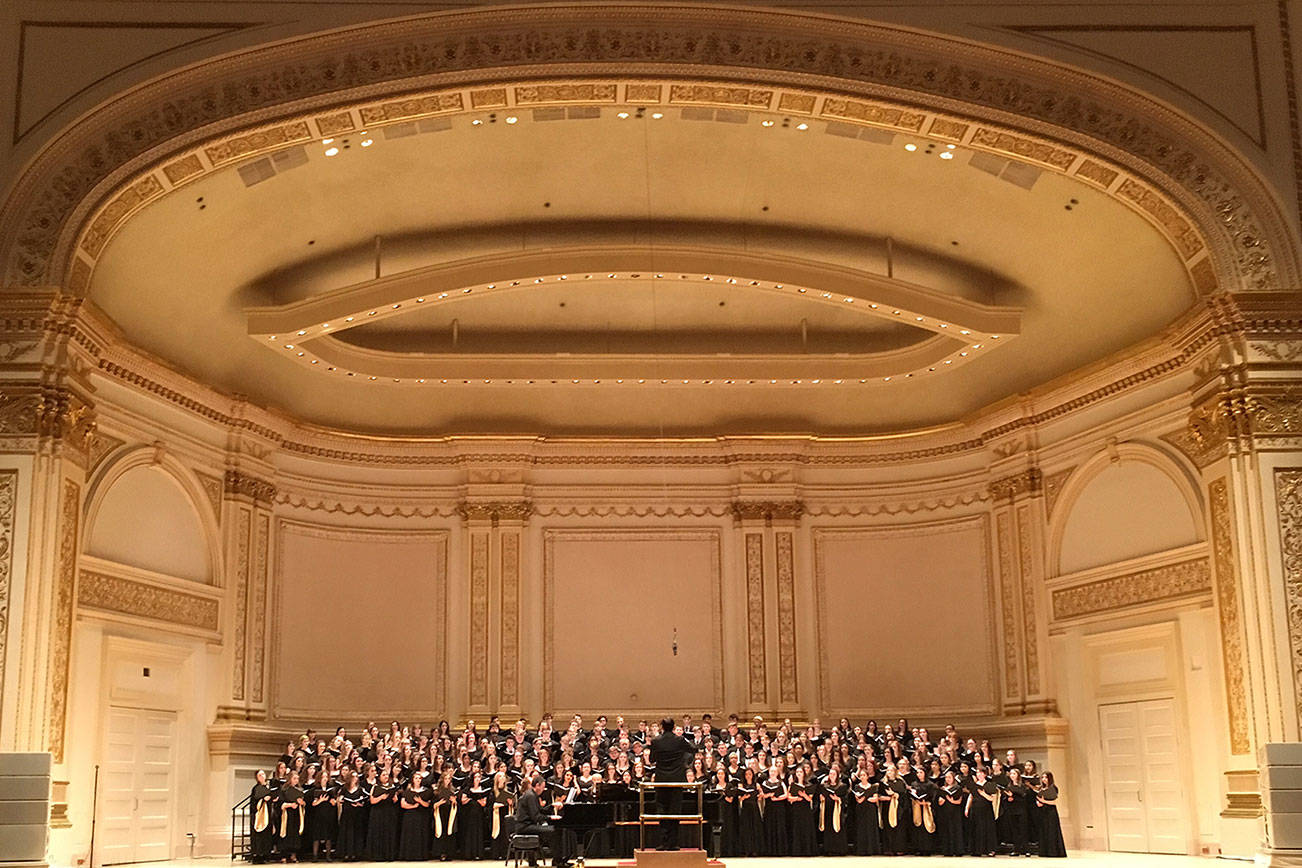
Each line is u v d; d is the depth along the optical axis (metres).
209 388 18.12
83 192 13.97
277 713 19.19
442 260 18.42
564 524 21.34
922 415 21.41
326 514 20.45
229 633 18.39
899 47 14.34
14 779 12.20
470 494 21.08
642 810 13.34
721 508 21.56
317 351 18.52
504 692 20.52
